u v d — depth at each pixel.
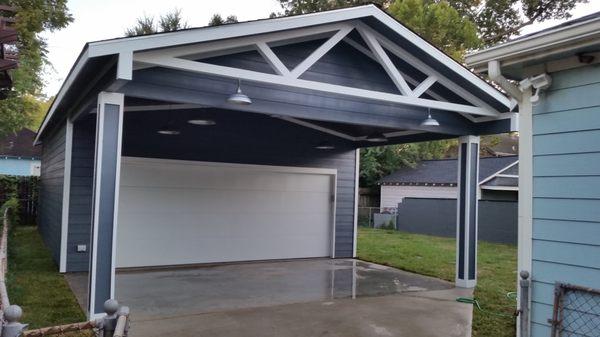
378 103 6.31
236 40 4.83
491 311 5.74
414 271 8.55
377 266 9.13
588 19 3.00
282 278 7.70
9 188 13.93
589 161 3.17
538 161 3.49
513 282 7.67
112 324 2.46
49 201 10.01
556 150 3.37
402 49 5.96
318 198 10.14
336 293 6.67
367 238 13.98
